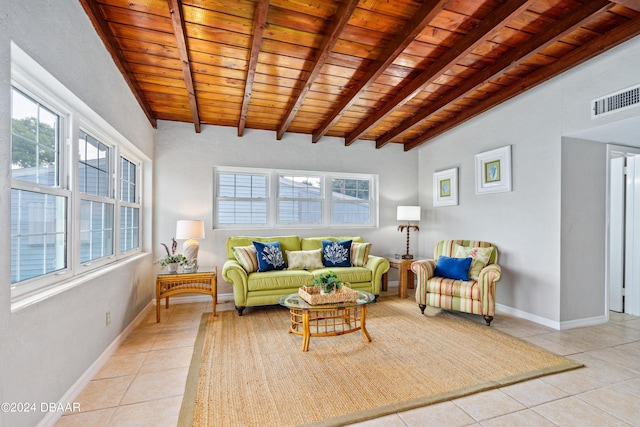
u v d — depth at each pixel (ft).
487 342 9.16
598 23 7.76
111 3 6.81
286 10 7.09
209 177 14.19
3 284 4.25
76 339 6.41
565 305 10.42
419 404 6.13
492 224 12.85
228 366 7.68
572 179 10.53
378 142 16.87
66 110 6.56
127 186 11.23
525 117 11.50
